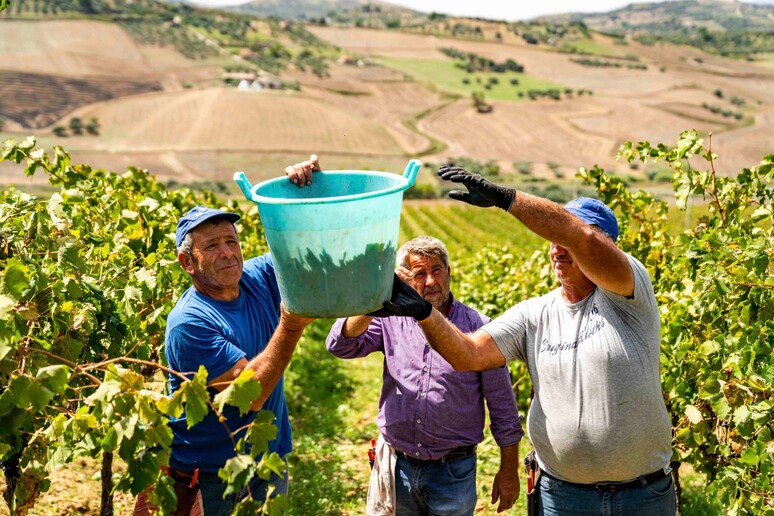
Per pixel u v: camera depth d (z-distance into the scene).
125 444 2.18
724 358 3.86
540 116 198.00
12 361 2.47
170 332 2.93
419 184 103.50
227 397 2.12
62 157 5.24
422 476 3.68
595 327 2.90
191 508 2.96
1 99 167.38
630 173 146.75
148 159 141.75
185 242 2.98
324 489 6.59
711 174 4.88
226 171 137.00
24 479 2.59
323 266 2.16
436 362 3.63
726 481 3.49
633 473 2.93
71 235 3.70
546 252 9.27
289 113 174.00
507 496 3.78
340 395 10.27
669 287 5.47
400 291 2.43
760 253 3.82
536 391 3.10
